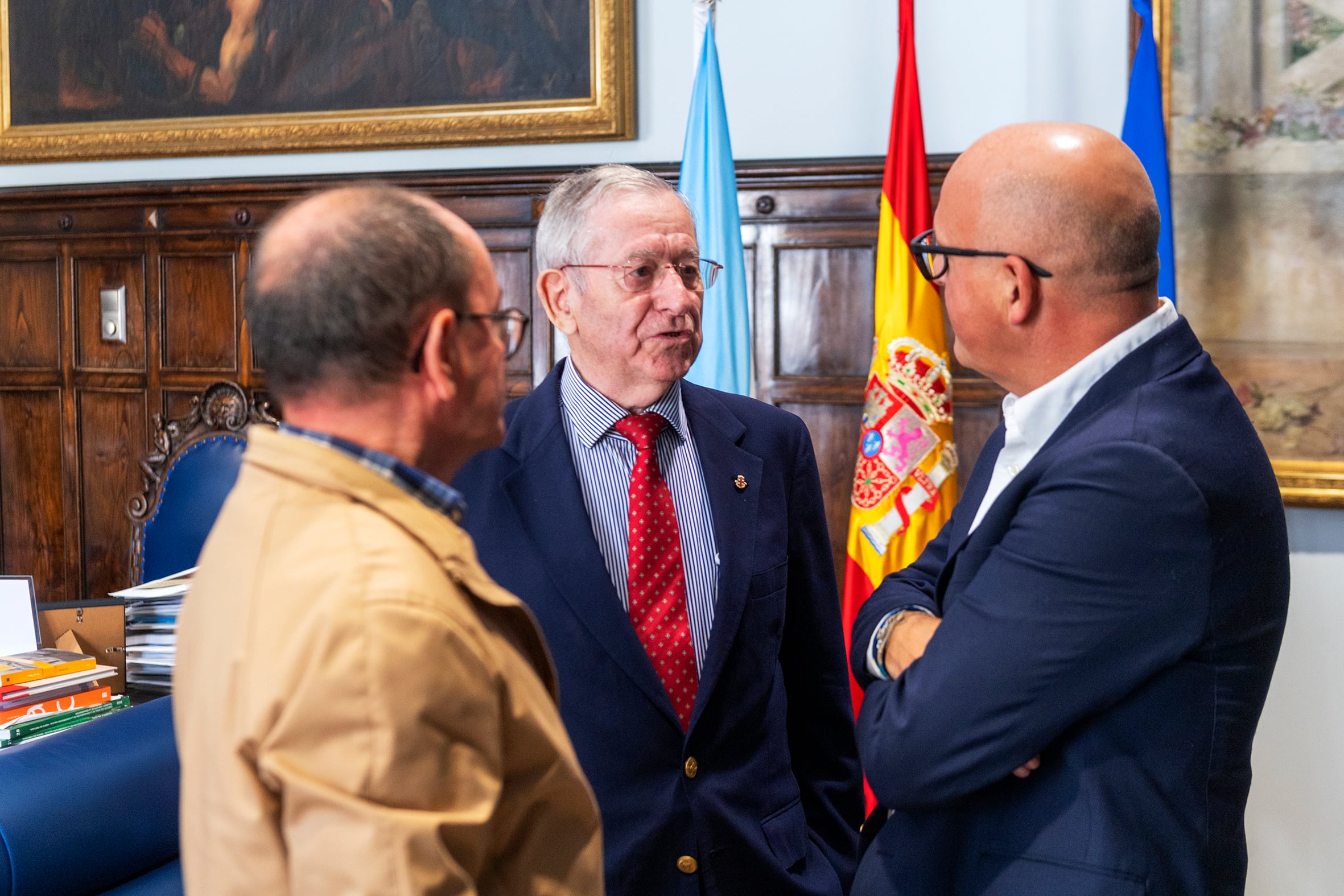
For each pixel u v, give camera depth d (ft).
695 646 4.88
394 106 12.44
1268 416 9.93
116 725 6.03
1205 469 3.48
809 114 11.47
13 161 13.52
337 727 2.48
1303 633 10.00
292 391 2.93
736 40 11.56
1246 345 9.94
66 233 13.33
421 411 2.96
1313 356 9.78
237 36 12.80
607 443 5.04
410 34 12.33
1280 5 9.64
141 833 5.74
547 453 5.01
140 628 7.28
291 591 2.61
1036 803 3.67
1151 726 3.55
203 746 2.69
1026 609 3.49
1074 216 3.68
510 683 2.88
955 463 9.27
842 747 5.55
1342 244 9.66
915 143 9.36
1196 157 9.95
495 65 12.14
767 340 11.63
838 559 11.65
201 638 2.78
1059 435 3.78
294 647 2.54
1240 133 9.83
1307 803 10.05
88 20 13.24
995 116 10.98
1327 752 9.98
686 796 4.67
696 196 9.40
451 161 12.38
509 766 2.95
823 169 11.18
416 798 2.52
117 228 13.17
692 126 9.46
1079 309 3.77
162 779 5.94
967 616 3.63
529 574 4.79
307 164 12.79
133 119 13.21
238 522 2.84
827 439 11.60
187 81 13.02
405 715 2.51
